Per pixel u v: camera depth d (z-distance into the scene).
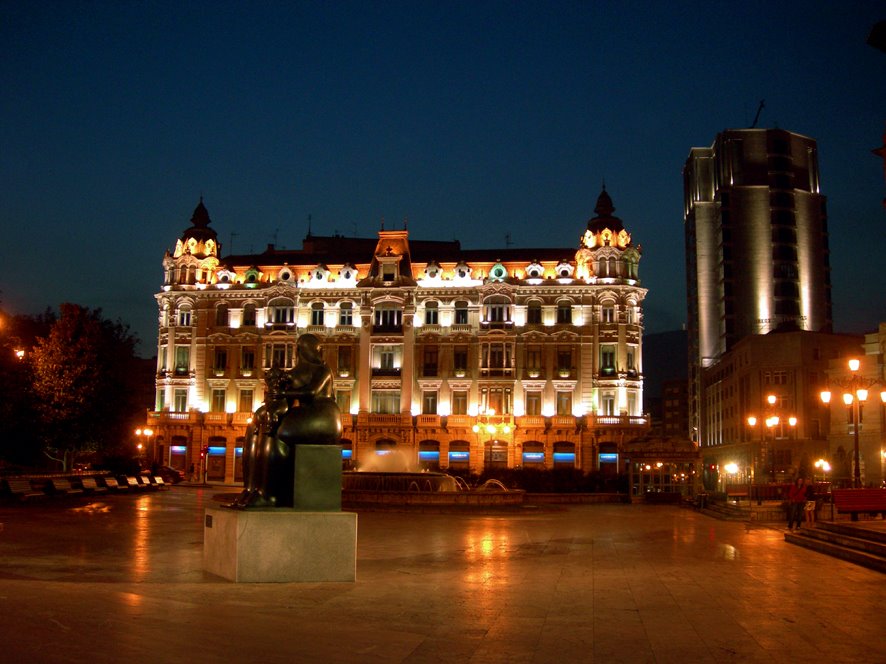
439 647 11.79
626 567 21.25
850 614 14.82
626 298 84.50
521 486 68.38
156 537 25.42
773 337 88.75
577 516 43.19
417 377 85.19
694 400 120.38
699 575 19.81
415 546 25.44
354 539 17.28
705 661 11.35
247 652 10.77
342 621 13.30
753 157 115.56
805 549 26.45
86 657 9.84
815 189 118.25
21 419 54.19
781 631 13.32
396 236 88.50
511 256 89.50
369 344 86.06
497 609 14.81
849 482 58.62
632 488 62.25
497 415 83.38
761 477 77.25
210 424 86.88
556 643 12.26
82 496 46.28
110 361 58.28
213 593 15.24
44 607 12.57
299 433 17.47
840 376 70.62
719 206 115.19
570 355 84.25
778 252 112.94
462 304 86.12
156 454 87.38
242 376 87.69
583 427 82.25
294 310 87.94
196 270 90.50
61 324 56.06
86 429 56.09
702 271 116.75
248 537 16.70
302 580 16.94
